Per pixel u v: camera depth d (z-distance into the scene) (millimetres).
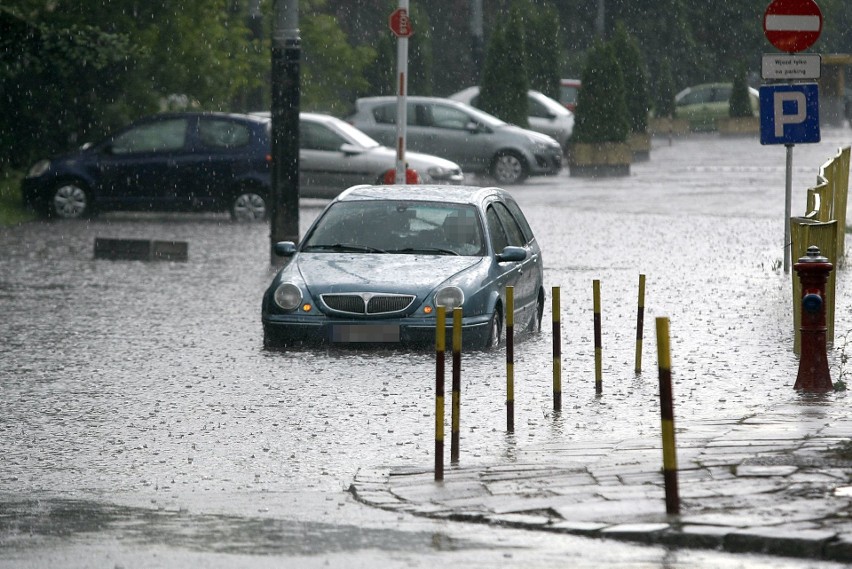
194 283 55438
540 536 20375
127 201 80938
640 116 134125
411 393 33594
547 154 107812
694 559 18922
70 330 44094
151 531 21203
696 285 52969
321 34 134875
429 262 41219
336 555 19344
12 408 32500
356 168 86750
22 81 90125
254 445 28469
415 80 142500
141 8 95438
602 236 71188
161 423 30766
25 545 20312
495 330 40625
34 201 81250
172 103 100062
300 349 40281
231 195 80938
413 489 23734
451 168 88250
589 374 35844
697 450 25406
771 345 39562
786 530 19641
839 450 24859
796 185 99500
